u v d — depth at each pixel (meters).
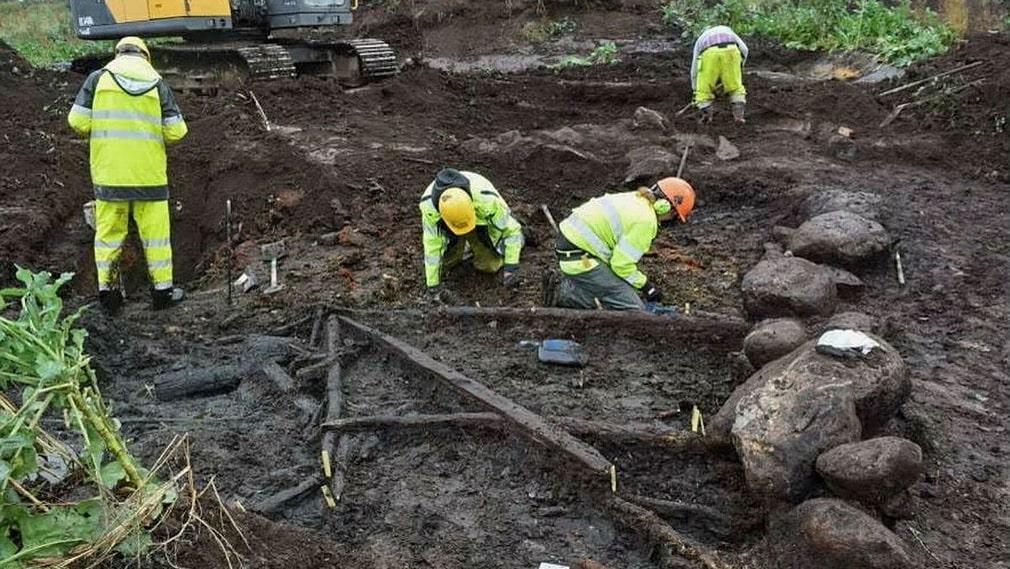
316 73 13.20
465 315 5.80
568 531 3.77
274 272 7.00
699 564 3.40
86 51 19.58
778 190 8.30
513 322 5.75
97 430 2.74
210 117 10.23
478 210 6.25
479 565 3.54
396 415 4.62
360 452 4.35
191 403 5.00
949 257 6.61
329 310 6.03
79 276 7.84
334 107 10.91
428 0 18.95
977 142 9.59
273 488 4.04
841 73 13.04
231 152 9.25
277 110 10.61
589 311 5.66
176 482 3.12
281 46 12.52
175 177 9.33
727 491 3.97
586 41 17.00
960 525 3.68
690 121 10.63
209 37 12.29
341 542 3.67
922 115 10.43
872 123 10.52
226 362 5.46
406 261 7.15
